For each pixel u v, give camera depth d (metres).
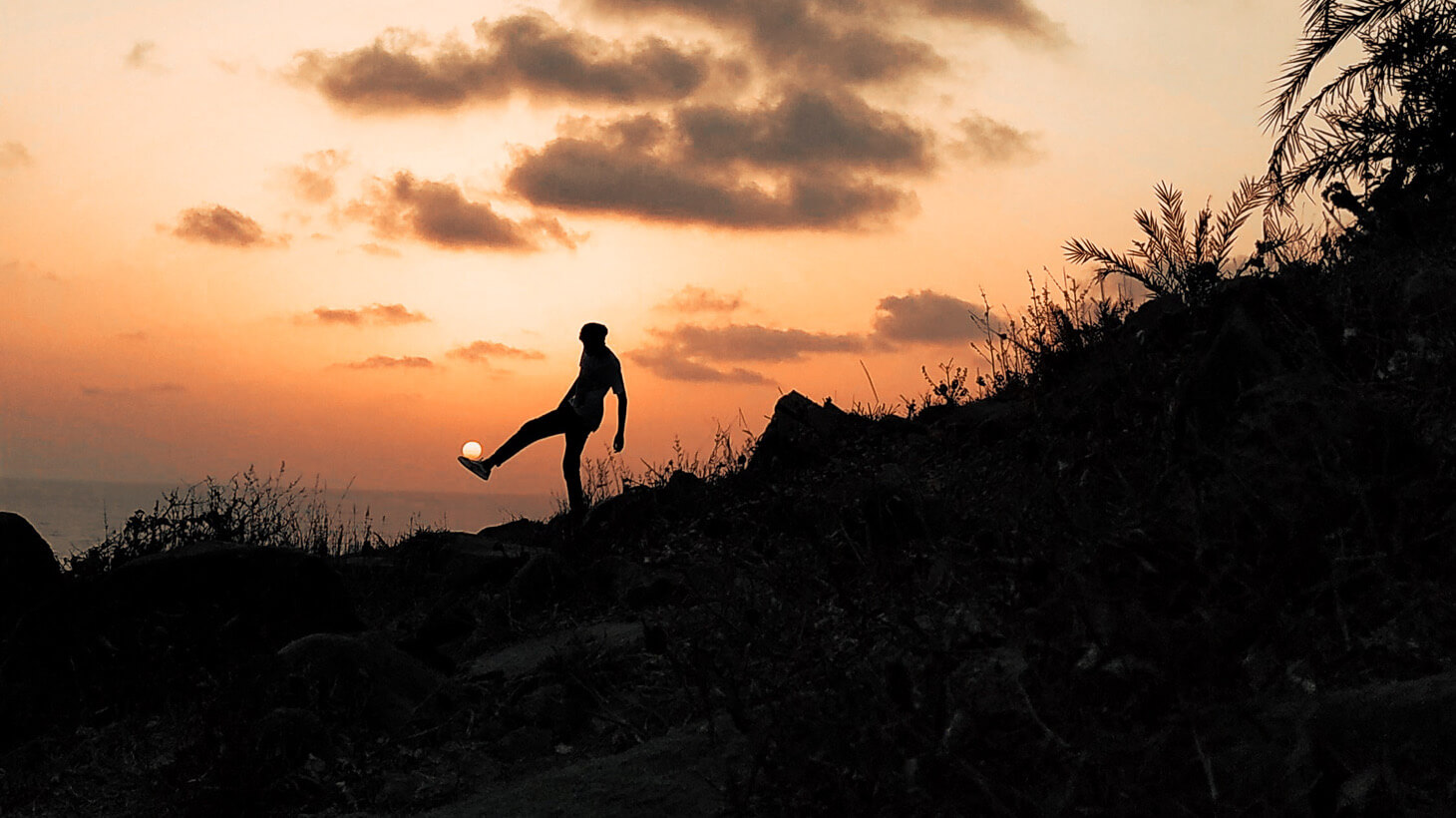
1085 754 2.18
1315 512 2.60
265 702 4.96
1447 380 3.18
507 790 3.67
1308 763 2.04
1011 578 2.98
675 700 4.20
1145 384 4.05
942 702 2.52
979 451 5.30
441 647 6.70
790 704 2.95
